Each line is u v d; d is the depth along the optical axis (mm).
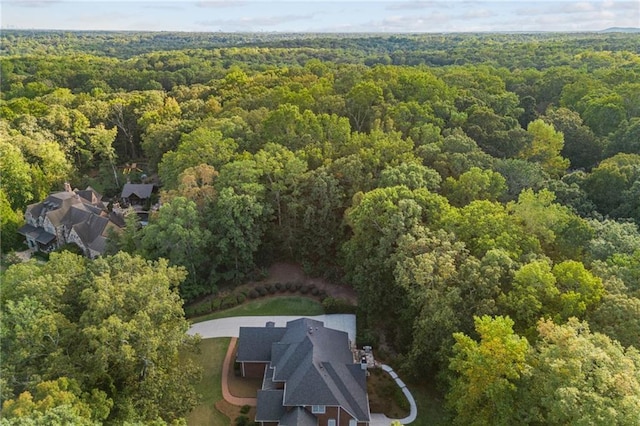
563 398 22953
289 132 60312
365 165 52688
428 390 38594
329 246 54000
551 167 62188
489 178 48594
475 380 28031
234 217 50844
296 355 36844
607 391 23797
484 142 62688
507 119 67562
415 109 64062
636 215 49125
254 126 68000
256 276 53938
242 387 39656
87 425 24781
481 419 28172
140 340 30453
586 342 25219
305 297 52062
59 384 26781
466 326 34250
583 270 33094
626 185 52219
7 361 28578
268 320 48375
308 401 33344
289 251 55875
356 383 36094
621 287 32531
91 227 64875
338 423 34219
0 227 66188
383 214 43469
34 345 29641
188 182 50562
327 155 56219
